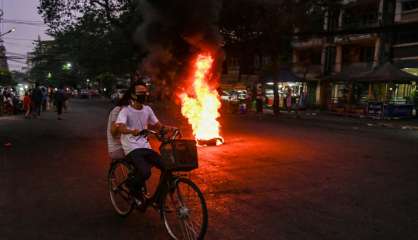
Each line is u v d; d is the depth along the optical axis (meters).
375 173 7.56
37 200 5.55
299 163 8.53
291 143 11.73
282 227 4.55
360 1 29.12
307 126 17.89
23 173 7.25
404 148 11.02
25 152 9.56
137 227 4.51
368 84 27.98
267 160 8.87
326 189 6.31
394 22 27.20
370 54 31.62
